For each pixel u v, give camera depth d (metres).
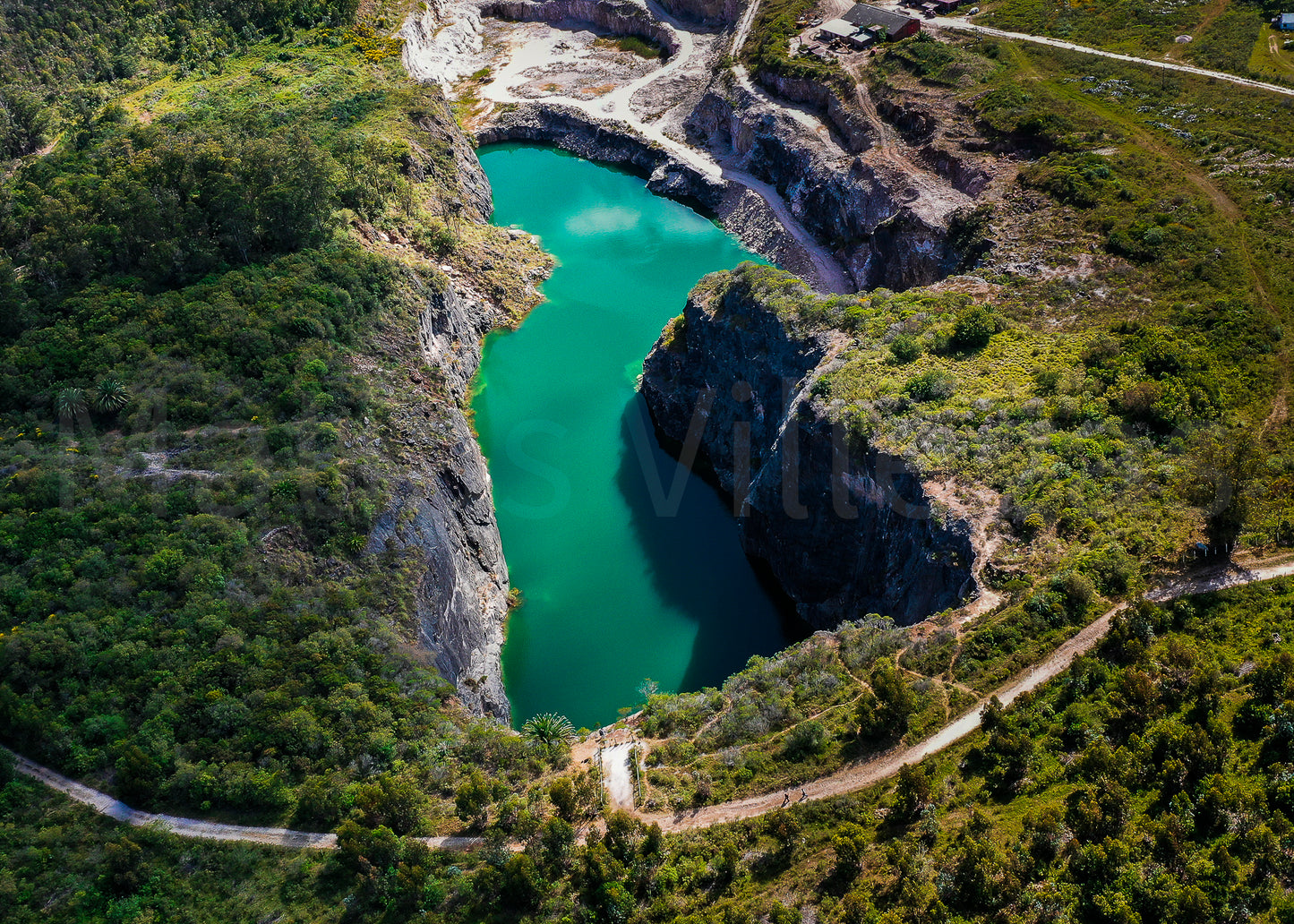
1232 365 95.25
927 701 72.25
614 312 155.00
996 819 62.50
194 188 126.94
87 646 80.50
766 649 104.19
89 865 69.94
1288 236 111.69
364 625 87.00
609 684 102.44
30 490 90.56
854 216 154.50
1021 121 143.62
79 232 119.31
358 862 67.81
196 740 76.69
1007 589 78.62
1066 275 114.69
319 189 126.81
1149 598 75.44
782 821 64.62
